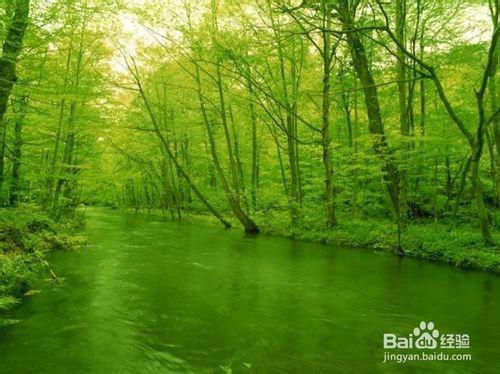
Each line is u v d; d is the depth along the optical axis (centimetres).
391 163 1514
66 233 1611
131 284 973
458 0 1673
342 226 1800
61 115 1473
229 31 1716
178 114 3042
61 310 767
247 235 2025
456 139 1530
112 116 1962
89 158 2334
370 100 1612
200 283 994
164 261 1272
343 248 1570
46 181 1881
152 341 630
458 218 1820
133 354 582
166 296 877
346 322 723
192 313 765
